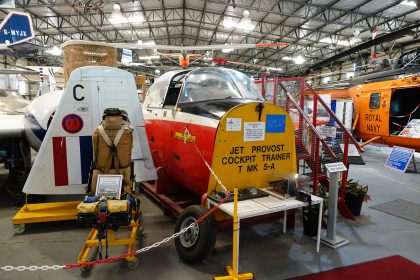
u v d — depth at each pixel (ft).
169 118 11.61
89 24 45.68
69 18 42.32
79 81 10.62
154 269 8.35
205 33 53.01
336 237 10.43
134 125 11.57
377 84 26.11
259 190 9.46
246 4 36.68
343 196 12.57
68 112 10.53
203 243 8.10
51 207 11.25
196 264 8.64
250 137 9.37
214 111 9.57
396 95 25.66
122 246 9.66
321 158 13.15
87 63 13.60
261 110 9.46
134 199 9.18
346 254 9.41
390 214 13.06
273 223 11.89
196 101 10.77
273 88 14.94
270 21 42.88
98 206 7.50
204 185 9.67
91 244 8.50
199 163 9.54
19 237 10.18
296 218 12.50
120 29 49.55
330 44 50.70
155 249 9.48
